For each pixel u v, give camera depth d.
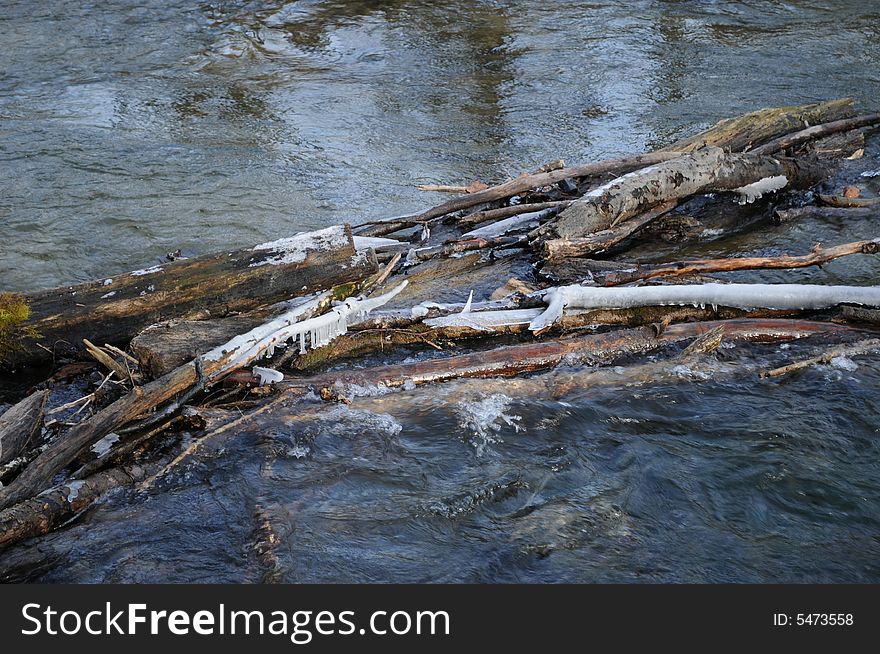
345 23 14.63
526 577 3.99
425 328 6.00
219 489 4.52
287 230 7.99
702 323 6.08
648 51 13.14
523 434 4.99
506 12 15.14
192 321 5.52
